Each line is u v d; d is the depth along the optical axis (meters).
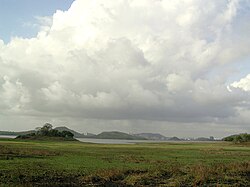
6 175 33.72
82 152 67.06
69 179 34.59
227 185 35.00
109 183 34.31
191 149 91.69
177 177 37.00
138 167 42.41
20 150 61.41
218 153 73.12
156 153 70.44
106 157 56.03
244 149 98.12
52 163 43.72
